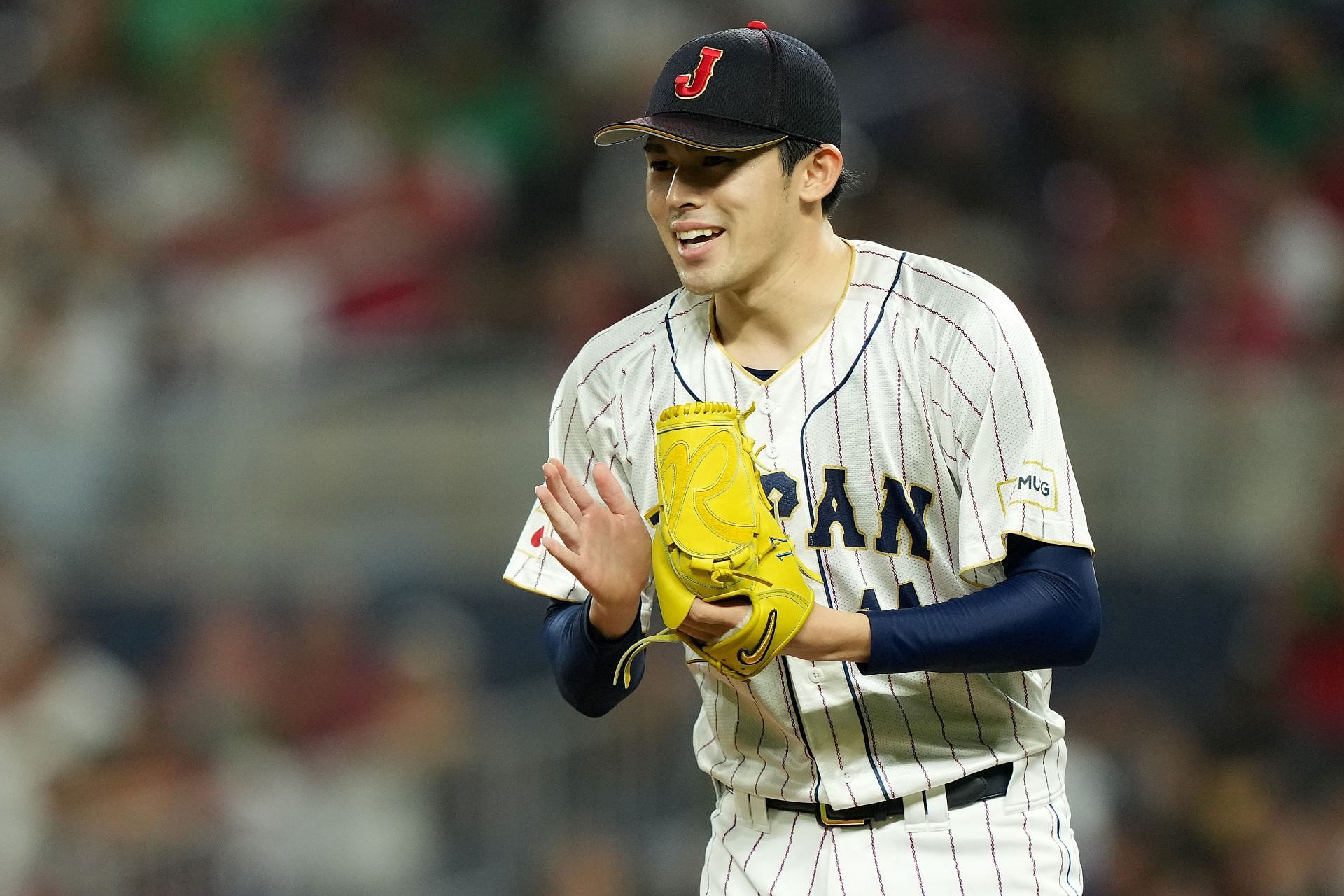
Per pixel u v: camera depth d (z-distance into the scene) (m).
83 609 26.95
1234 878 22.88
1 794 23.73
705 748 10.60
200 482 28.25
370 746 24.64
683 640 8.94
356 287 33.03
